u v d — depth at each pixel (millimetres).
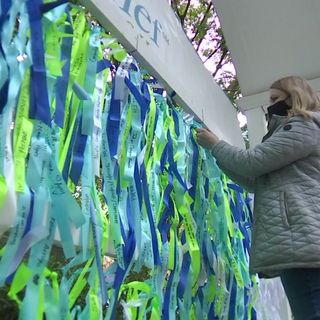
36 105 940
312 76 2920
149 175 1459
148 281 1339
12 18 923
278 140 1570
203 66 2246
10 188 849
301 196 1526
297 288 1478
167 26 1832
